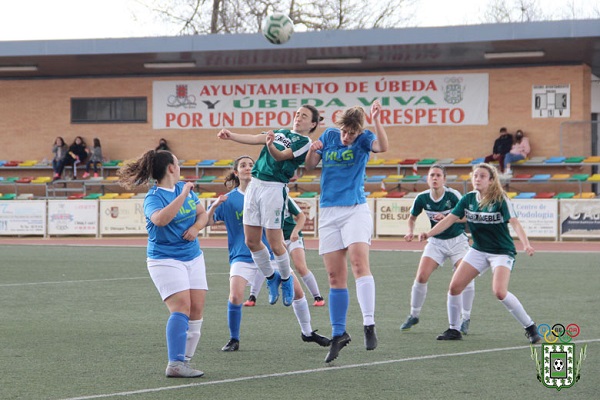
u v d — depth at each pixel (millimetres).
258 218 12750
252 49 42688
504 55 42531
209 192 47375
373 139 11625
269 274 13211
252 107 47688
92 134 49312
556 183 43188
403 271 25281
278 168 12594
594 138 46719
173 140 48500
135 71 48312
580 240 37625
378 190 45406
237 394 9914
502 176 41844
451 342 13578
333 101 46750
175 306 10922
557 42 39969
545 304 17891
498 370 11289
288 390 10125
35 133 49750
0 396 9836
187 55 44062
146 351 12820
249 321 16047
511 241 13703
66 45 44000
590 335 13984
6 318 16328
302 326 13133
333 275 11797
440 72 45500
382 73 46188
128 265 27578
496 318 16156
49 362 11938
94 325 15445
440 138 45531
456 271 13844
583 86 44062
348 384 10445
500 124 44875
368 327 11508
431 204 15203
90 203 42031
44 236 42312
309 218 40500
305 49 42406
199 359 12227
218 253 32500
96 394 9914
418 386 10320
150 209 10789
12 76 49875
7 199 44531
